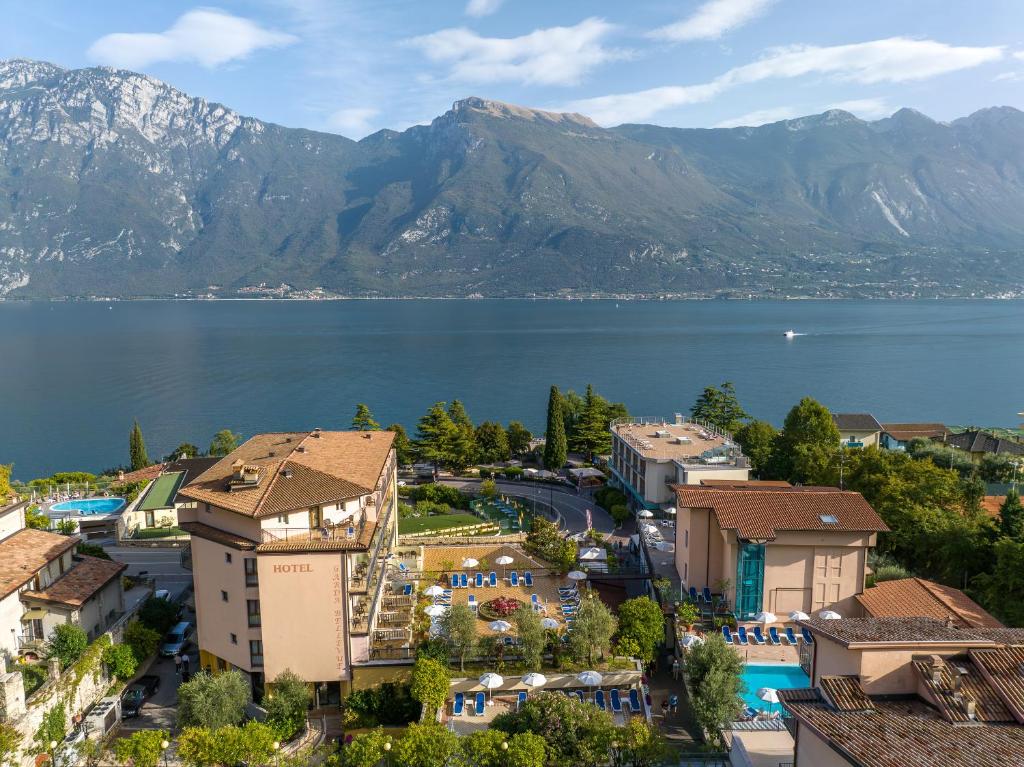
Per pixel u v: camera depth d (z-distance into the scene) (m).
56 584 54.78
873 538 57.97
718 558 62.34
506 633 55.28
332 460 60.91
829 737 29.16
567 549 69.88
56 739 44.47
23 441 177.38
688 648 52.69
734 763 39.91
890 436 130.75
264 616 50.16
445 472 128.38
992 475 106.56
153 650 56.78
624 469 105.31
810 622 38.97
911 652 33.44
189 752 40.22
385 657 51.31
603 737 39.78
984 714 30.44
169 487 99.94
